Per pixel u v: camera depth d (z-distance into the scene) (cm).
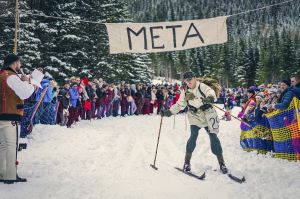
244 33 18575
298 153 698
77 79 1566
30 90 497
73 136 1025
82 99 1592
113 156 774
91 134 1098
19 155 730
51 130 1081
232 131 1294
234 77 8406
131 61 3912
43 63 2256
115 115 1931
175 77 11444
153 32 832
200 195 491
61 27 2375
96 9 2722
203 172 623
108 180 560
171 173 626
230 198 478
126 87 2000
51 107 1230
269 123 775
